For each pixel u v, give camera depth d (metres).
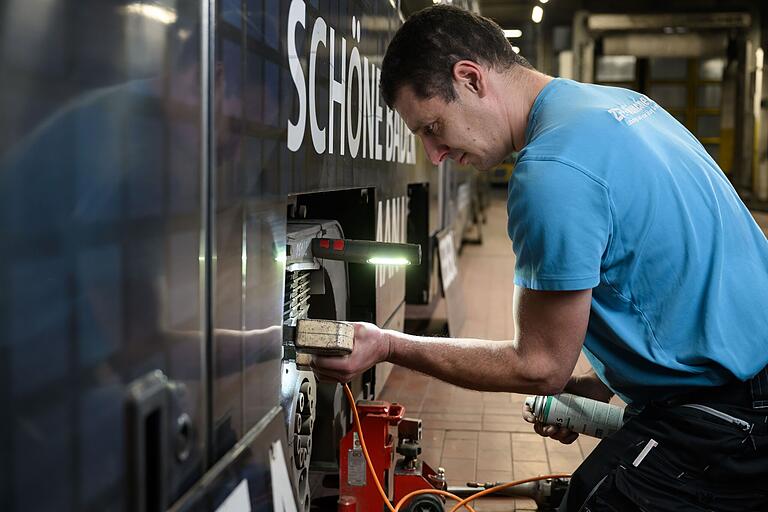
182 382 1.10
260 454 1.41
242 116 1.39
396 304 4.05
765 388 1.72
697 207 1.71
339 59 2.34
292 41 1.77
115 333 0.92
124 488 0.94
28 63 0.77
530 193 1.60
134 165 0.97
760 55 21.64
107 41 0.91
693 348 1.69
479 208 15.75
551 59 26.48
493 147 1.87
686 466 1.73
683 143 1.81
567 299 1.62
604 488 1.78
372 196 3.08
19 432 0.76
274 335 1.58
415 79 1.80
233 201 1.33
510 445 4.09
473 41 1.79
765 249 1.85
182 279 1.10
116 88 0.92
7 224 0.75
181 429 1.09
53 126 0.81
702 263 1.68
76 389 0.85
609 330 1.73
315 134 2.02
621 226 1.63
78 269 0.85
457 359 1.78
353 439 2.69
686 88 25.89
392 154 3.52
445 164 7.09
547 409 2.28
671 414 1.75
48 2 0.80
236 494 1.26
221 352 1.26
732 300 1.72
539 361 1.67
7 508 0.75
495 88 1.82
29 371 0.78
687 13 21.31
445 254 6.41
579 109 1.70
